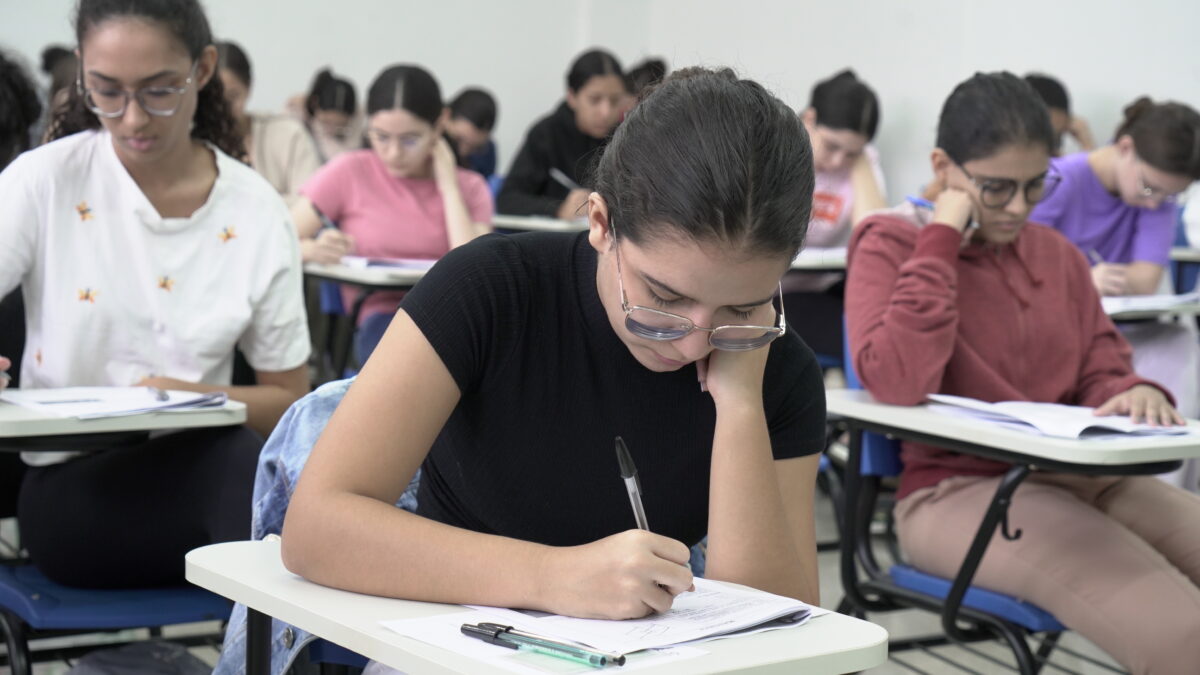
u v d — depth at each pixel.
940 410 2.00
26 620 1.72
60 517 1.79
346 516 1.11
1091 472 1.75
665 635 0.97
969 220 2.17
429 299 1.20
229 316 2.06
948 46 5.47
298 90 6.70
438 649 0.93
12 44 5.87
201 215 2.06
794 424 1.31
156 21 1.89
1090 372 2.22
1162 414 1.96
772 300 1.21
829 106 4.37
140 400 1.80
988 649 2.71
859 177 4.45
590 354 1.24
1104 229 3.47
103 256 2.00
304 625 1.04
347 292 3.78
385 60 6.92
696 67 1.21
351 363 4.25
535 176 5.32
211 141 2.15
